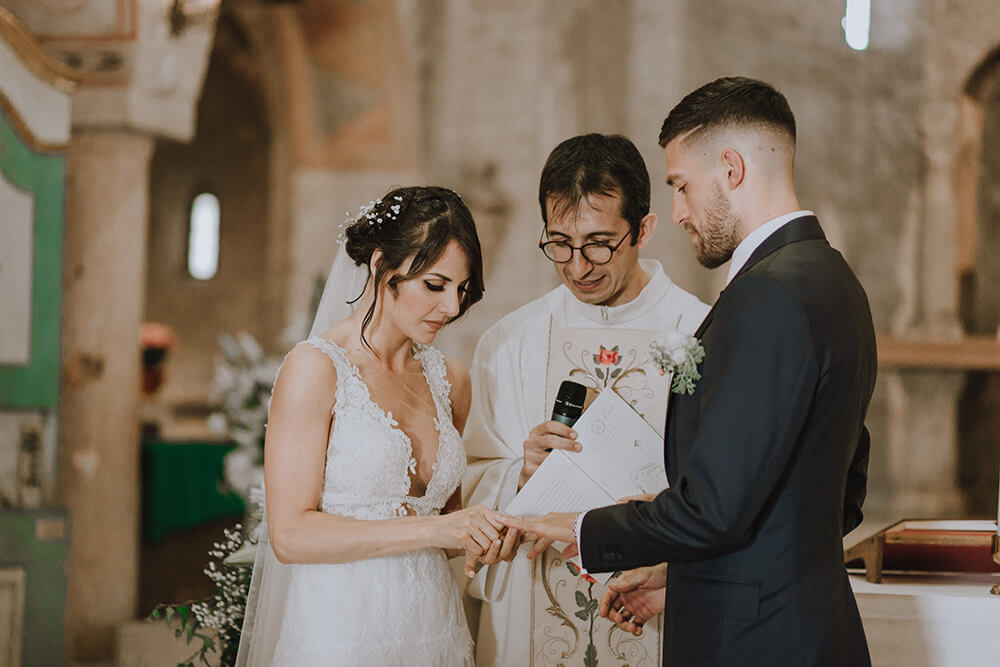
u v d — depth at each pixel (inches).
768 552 67.3
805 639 66.1
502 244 285.7
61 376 189.9
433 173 297.9
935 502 302.7
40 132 183.8
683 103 76.0
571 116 286.4
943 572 96.8
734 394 65.6
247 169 440.1
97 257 216.8
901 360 297.4
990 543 95.7
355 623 78.3
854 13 314.5
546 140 285.0
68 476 213.3
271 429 79.9
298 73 319.0
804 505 67.6
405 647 79.3
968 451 305.0
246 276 441.4
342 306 90.1
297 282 331.6
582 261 98.0
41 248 184.1
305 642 78.4
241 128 434.0
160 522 242.4
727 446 64.9
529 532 79.0
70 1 215.8
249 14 324.2
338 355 81.7
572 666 99.7
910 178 318.0
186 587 249.9
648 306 104.7
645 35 299.0
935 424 305.9
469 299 84.6
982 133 315.6
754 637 66.8
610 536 70.4
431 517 78.5
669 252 297.0
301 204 328.2
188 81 228.2
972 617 86.0
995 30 309.1
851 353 67.9
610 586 88.9
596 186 94.6
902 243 317.7
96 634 210.7
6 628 165.6
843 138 316.8
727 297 69.9
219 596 97.4
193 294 444.5
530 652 100.1
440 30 293.0
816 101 315.6
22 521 168.1
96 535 213.5
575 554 80.4
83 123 216.4
